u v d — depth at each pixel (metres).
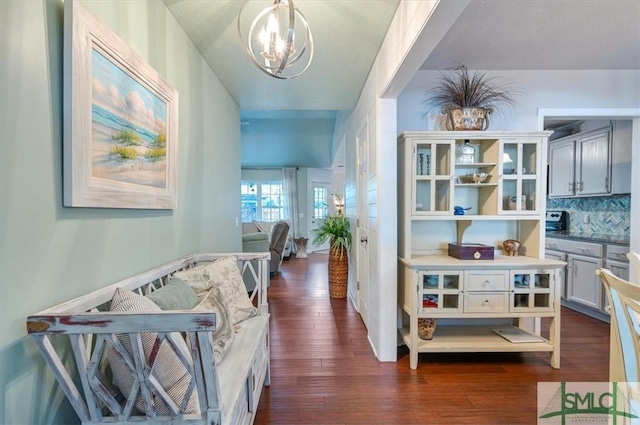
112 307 1.11
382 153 2.47
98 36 1.18
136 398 1.01
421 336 2.53
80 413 1.02
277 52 1.55
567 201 4.36
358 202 3.64
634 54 2.63
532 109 2.94
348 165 4.54
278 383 2.18
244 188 8.78
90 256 1.21
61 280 1.06
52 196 1.02
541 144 2.55
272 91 3.21
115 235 1.36
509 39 2.38
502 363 2.46
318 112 5.04
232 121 3.40
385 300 2.49
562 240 3.83
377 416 1.84
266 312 2.19
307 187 8.78
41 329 0.90
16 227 0.90
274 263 5.76
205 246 2.53
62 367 0.96
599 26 2.21
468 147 2.64
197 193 2.36
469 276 2.39
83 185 1.11
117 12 1.39
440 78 2.89
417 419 1.82
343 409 1.90
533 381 2.20
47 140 1.00
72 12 1.06
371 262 2.84
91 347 1.14
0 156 0.85
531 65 2.84
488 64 2.80
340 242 4.18
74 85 1.07
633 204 3.10
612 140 3.47
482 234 2.86
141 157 1.49
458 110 2.61
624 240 3.27
